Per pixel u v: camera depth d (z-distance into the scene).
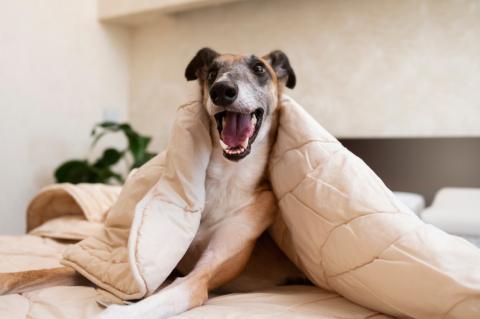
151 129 4.41
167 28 4.27
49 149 3.74
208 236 1.32
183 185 1.20
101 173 3.60
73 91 3.94
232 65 1.43
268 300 1.11
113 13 4.05
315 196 1.14
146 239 1.05
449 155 2.93
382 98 3.21
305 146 1.24
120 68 4.42
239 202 1.35
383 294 0.98
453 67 2.96
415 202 2.69
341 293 1.13
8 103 3.42
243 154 1.30
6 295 1.17
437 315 0.90
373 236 1.01
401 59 3.14
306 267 1.21
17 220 3.50
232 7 3.89
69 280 1.31
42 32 3.67
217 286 1.24
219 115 1.38
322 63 3.46
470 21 2.90
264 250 1.44
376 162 3.16
